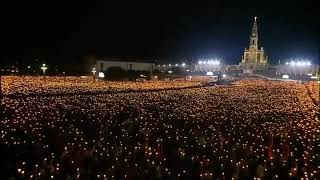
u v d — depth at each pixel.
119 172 20.98
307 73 182.38
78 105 46.78
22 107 42.78
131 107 47.38
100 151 24.31
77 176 19.41
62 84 81.00
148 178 20.27
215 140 29.23
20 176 19.70
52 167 20.50
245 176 21.30
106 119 37.41
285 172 22.28
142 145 26.98
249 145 28.38
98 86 78.81
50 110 41.72
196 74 161.75
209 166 22.70
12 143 25.81
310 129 36.06
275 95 71.69
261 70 193.62
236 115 43.62
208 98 61.34
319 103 62.31
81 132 30.44
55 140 27.44
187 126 35.59
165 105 50.31
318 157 25.62
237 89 84.12
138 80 108.19
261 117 43.19
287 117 44.19
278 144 29.69
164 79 119.00
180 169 22.19
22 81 84.94
